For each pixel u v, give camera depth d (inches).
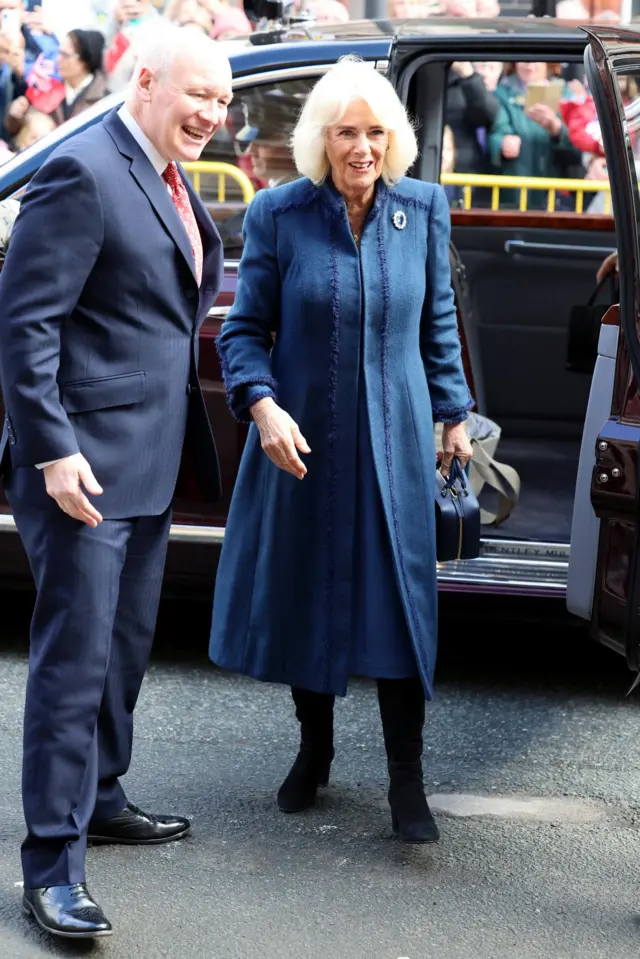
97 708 127.6
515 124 288.4
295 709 166.6
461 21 195.3
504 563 185.2
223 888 135.5
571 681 192.2
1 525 187.9
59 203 119.9
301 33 188.4
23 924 128.0
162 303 127.2
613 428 140.6
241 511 147.1
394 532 138.9
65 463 120.6
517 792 158.6
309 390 139.2
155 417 129.0
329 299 137.1
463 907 133.0
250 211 142.3
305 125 136.5
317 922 129.6
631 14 335.3
